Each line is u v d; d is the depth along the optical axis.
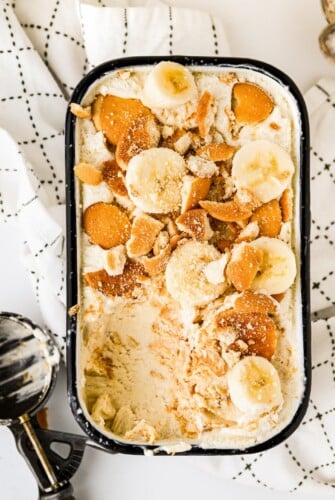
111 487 0.76
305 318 0.68
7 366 0.74
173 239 0.68
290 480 0.75
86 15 0.74
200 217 0.67
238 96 0.68
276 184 0.68
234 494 0.76
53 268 0.74
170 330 0.69
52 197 0.75
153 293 0.68
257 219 0.68
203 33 0.75
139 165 0.67
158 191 0.67
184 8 0.76
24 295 0.76
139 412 0.69
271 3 0.77
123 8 0.74
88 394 0.69
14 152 0.74
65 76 0.76
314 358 0.75
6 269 0.76
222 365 0.67
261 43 0.77
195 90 0.68
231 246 0.68
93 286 0.67
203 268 0.67
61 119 0.76
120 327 0.70
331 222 0.77
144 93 0.68
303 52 0.77
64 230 0.74
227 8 0.77
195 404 0.68
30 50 0.75
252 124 0.68
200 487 0.76
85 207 0.68
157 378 0.70
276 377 0.67
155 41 0.74
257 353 0.67
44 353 0.74
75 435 0.73
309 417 0.75
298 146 0.68
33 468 0.73
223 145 0.68
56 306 0.74
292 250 0.68
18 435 0.73
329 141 0.77
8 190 0.75
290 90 0.68
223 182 0.68
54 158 0.75
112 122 0.68
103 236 0.68
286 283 0.68
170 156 0.68
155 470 0.76
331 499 0.77
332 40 0.75
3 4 0.75
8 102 0.75
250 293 0.67
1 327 0.74
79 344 0.67
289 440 0.75
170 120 0.68
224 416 0.67
